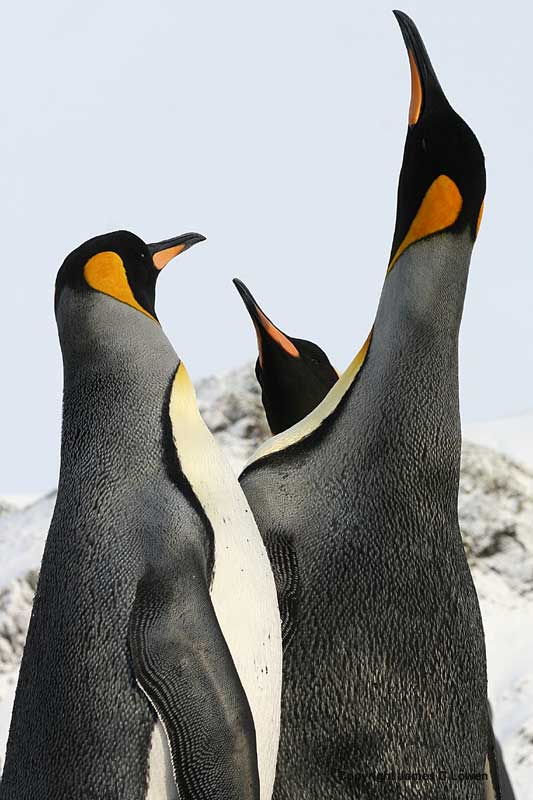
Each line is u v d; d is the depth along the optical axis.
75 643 5.84
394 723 6.21
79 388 6.30
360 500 6.28
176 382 6.36
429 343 6.30
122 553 5.87
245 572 5.97
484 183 6.42
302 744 6.22
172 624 5.67
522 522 15.77
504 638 14.56
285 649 6.22
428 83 6.52
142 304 6.55
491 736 6.91
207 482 6.08
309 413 7.19
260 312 7.63
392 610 6.23
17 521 15.77
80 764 5.77
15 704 6.08
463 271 6.36
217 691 5.61
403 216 6.48
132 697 5.73
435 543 6.32
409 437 6.29
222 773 5.57
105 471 6.07
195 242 7.05
